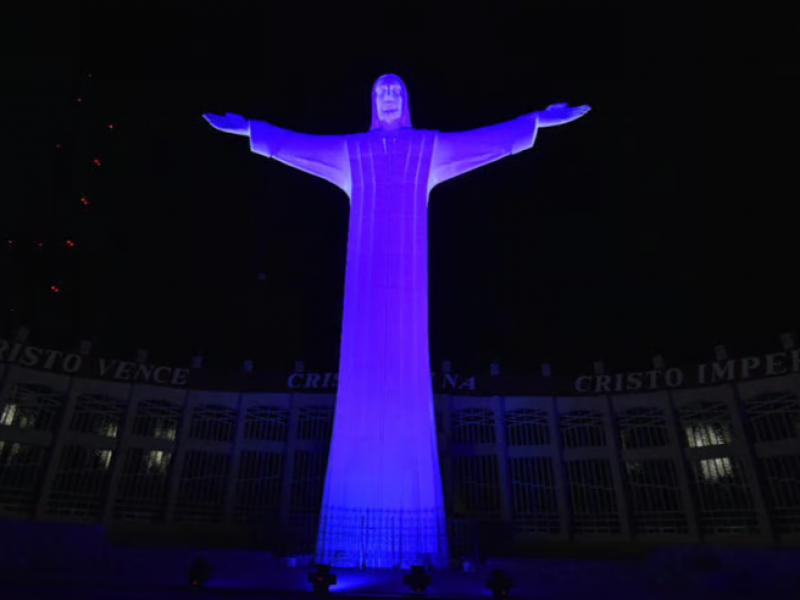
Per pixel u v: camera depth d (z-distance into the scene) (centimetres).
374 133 2389
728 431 2944
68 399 3019
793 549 1205
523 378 3369
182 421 3200
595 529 2991
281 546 2206
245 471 3159
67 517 2836
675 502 2947
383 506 1873
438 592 1268
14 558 1127
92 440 3003
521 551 2811
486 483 3153
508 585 1100
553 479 3117
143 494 3014
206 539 2895
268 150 2377
